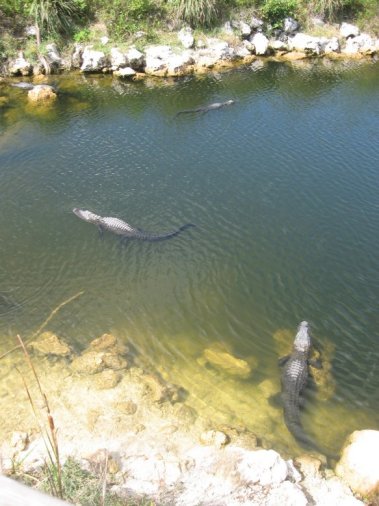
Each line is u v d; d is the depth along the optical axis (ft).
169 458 30.09
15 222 53.11
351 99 83.25
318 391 35.86
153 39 97.19
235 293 45.24
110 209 55.26
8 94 83.25
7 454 29.60
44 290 44.80
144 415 33.01
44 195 57.41
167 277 46.60
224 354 38.68
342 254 49.90
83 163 63.72
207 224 53.36
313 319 42.86
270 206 56.29
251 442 31.24
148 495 27.09
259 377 36.91
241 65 98.53
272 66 99.04
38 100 80.74
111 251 49.37
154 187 59.11
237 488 27.58
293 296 45.11
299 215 55.01
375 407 35.24
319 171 62.54
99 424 32.27
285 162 64.34
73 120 75.20
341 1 109.29
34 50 91.76
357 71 97.50
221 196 57.77
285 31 106.52
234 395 35.19
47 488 24.38
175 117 76.13
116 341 39.40
